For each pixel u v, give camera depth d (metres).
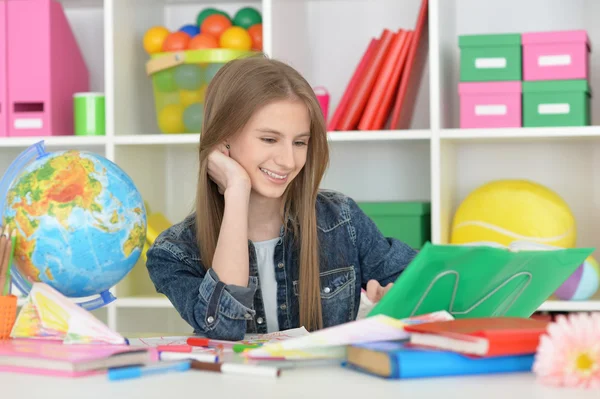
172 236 1.55
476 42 2.32
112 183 1.19
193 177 2.82
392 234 2.42
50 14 2.50
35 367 0.91
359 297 1.65
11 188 1.19
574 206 2.61
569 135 2.25
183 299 1.37
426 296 0.98
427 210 2.45
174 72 2.46
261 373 0.86
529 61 2.29
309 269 1.53
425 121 2.66
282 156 1.39
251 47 2.47
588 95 2.39
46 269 1.15
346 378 0.84
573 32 2.26
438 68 2.29
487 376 0.83
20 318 1.10
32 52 2.49
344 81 2.73
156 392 0.78
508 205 2.31
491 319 0.94
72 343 1.02
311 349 0.90
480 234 2.32
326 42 2.75
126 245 1.19
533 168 2.63
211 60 2.41
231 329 1.26
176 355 0.96
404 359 0.81
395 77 2.36
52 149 2.62
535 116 2.29
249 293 1.27
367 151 2.74
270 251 1.58
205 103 1.49
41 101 2.49
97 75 2.85
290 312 1.58
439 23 2.31
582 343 0.78
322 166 1.50
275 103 1.38
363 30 2.73
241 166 1.42
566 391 0.75
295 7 2.61
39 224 1.14
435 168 2.30
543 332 0.84
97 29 2.85
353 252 1.66
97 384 0.83
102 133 2.51
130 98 2.57
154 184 2.73
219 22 2.48
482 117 2.32
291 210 1.57
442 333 0.85
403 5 2.70
